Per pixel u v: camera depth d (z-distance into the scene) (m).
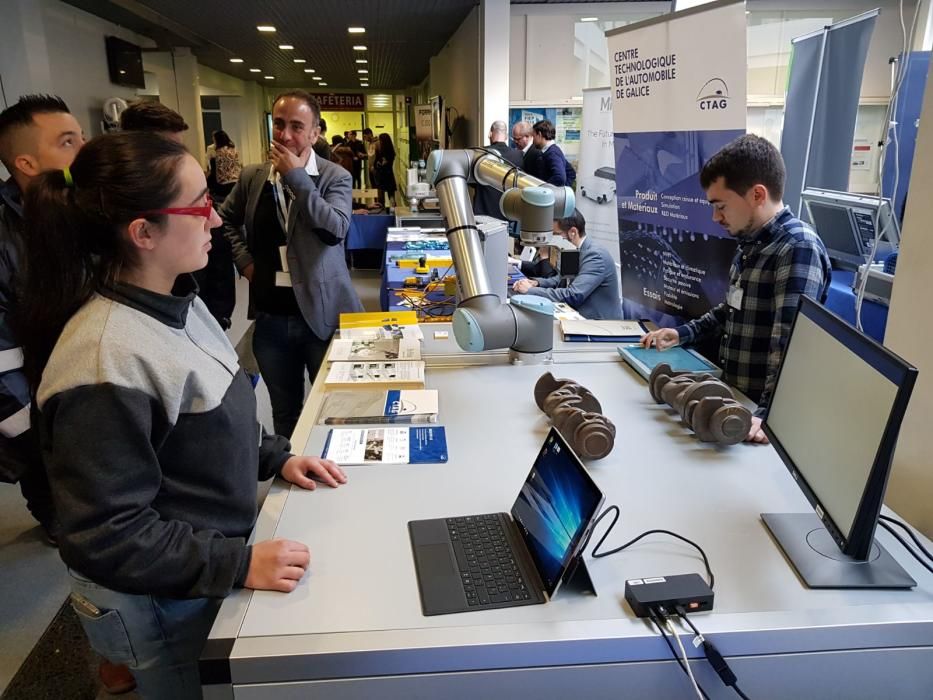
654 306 2.31
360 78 14.73
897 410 0.78
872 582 0.95
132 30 7.54
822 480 0.97
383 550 1.03
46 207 0.86
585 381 1.75
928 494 1.28
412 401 1.57
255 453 1.08
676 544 1.05
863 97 6.30
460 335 1.77
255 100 15.83
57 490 0.83
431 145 9.75
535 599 0.92
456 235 1.81
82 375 0.82
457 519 1.11
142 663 1.02
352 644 0.83
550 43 6.71
